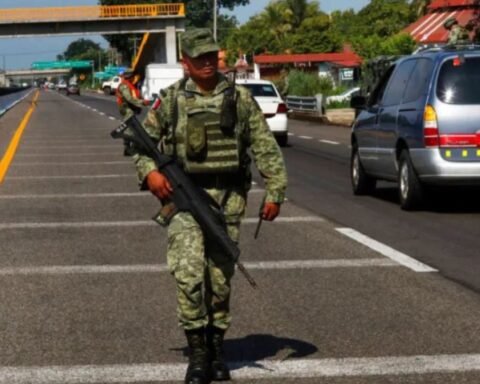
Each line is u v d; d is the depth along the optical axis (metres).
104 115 58.50
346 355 6.79
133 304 8.41
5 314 8.09
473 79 13.86
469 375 6.31
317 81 55.16
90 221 13.49
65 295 8.79
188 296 5.93
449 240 11.78
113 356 6.81
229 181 6.12
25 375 6.39
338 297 8.64
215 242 6.03
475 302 8.42
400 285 9.13
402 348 6.96
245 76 44.72
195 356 6.06
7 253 11.00
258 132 6.18
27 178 19.75
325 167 22.23
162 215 6.04
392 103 15.14
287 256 10.70
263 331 7.48
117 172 20.88
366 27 113.44
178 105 6.07
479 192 16.66
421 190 14.24
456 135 13.70
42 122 49.09
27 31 95.81
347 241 11.70
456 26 25.52
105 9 94.88
